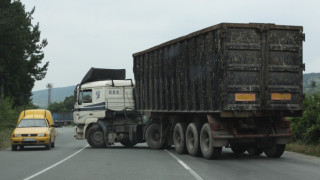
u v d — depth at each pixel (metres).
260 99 15.41
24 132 22.55
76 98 24.95
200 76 16.73
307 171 12.66
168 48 19.95
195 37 17.20
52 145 25.27
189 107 17.83
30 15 52.41
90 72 24.91
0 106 40.62
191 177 11.47
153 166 14.15
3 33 41.88
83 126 24.84
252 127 16.23
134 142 24.00
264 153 18.83
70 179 11.27
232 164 14.71
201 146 16.75
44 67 53.44
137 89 23.89
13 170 13.45
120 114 24.36
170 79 19.75
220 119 16.08
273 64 15.68
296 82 15.91
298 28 15.85
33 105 57.19
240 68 15.22
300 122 22.00
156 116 21.98
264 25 15.45
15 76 46.62
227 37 15.16
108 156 18.23
